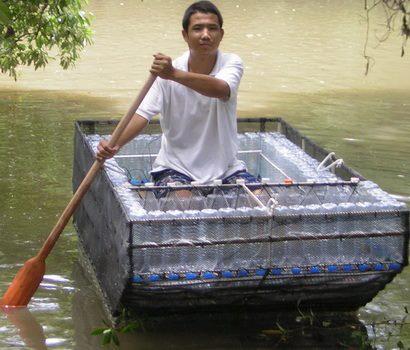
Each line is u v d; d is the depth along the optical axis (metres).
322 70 12.27
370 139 8.38
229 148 4.87
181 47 13.61
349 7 19.03
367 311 4.79
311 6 19.16
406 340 4.44
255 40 14.63
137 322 4.48
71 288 5.01
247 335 4.45
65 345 4.34
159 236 4.16
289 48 13.99
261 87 10.93
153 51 13.21
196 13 4.82
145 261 4.18
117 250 4.32
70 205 4.75
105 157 4.65
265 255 4.32
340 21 17.02
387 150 7.96
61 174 7.04
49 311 4.71
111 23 15.70
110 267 4.50
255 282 4.34
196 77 4.57
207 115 4.81
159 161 4.98
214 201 4.55
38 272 4.76
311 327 4.55
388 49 14.16
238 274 4.30
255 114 9.37
